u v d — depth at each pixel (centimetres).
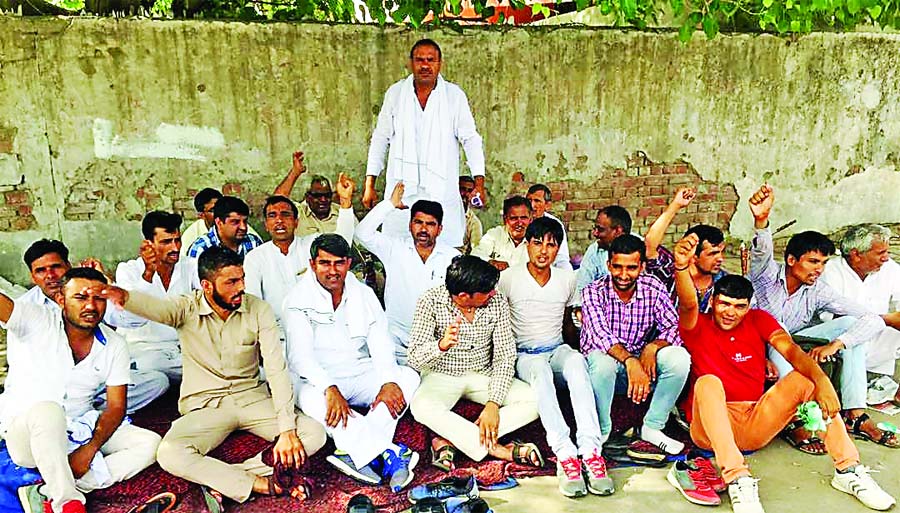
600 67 683
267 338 350
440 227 429
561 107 683
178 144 613
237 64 609
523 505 332
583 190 709
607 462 370
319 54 622
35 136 588
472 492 337
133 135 603
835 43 732
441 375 380
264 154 631
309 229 567
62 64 579
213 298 344
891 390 429
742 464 325
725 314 362
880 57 749
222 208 443
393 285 440
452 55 648
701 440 363
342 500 335
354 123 643
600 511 328
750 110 731
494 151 678
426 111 514
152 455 335
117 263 626
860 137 768
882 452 376
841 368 394
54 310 332
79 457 315
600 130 698
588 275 458
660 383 372
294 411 358
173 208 624
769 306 425
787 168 758
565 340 431
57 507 300
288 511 326
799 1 591
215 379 353
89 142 598
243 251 473
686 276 362
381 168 552
